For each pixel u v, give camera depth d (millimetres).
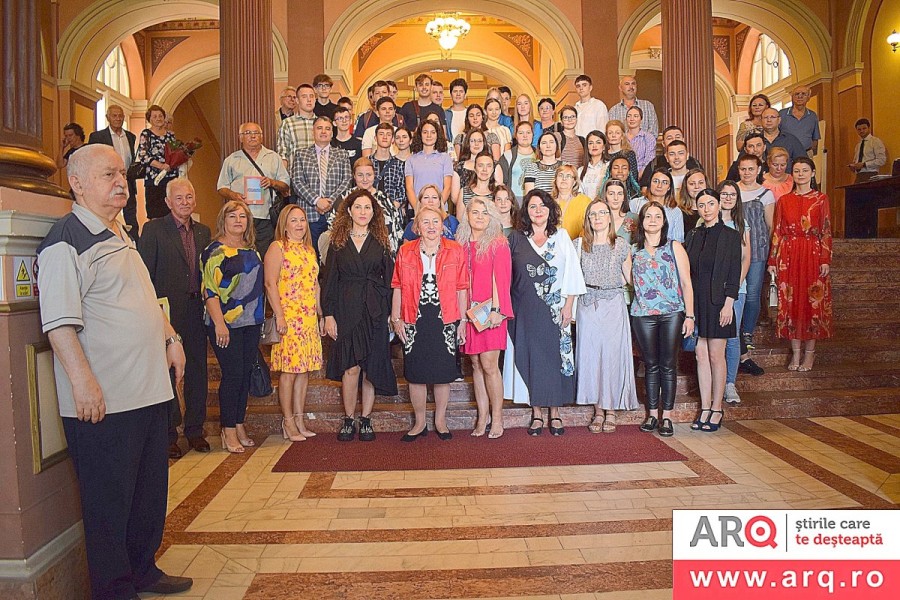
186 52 15375
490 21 15938
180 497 4004
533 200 5094
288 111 7270
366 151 6852
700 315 5238
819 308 5980
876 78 11914
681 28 7227
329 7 12398
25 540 2535
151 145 7211
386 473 4406
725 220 5395
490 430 5188
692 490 4008
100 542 2648
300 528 3559
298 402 5227
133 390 2691
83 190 2650
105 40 12984
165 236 4680
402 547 3318
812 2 12680
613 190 5355
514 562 3146
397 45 16016
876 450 4734
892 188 9602
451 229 5785
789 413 5656
